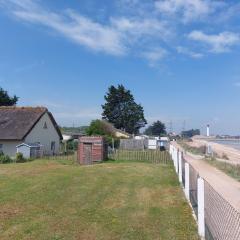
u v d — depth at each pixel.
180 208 15.59
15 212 14.81
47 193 18.70
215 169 34.03
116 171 28.17
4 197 17.84
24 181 22.84
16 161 41.28
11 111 53.38
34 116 51.97
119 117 130.88
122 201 17.05
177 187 21.03
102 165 34.03
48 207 15.67
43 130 54.00
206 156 50.84
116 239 11.44
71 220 13.59
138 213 14.73
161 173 27.42
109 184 21.86
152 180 23.75
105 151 41.31
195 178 14.15
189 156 50.25
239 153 68.06
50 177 24.42
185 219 13.71
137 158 44.44
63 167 31.95
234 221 7.77
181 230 12.31
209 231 10.34
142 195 18.58
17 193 18.80
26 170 29.19
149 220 13.62
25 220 13.61
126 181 23.19
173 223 13.18
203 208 11.26
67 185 21.16
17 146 46.16
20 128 49.47
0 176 25.53
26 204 16.25
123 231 12.23
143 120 134.00
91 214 14.50
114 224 13.07
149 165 33.66
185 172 18.30
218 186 23.64
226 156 57.12
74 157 45.84
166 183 22.52
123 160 42.19
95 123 79.94
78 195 18.28
